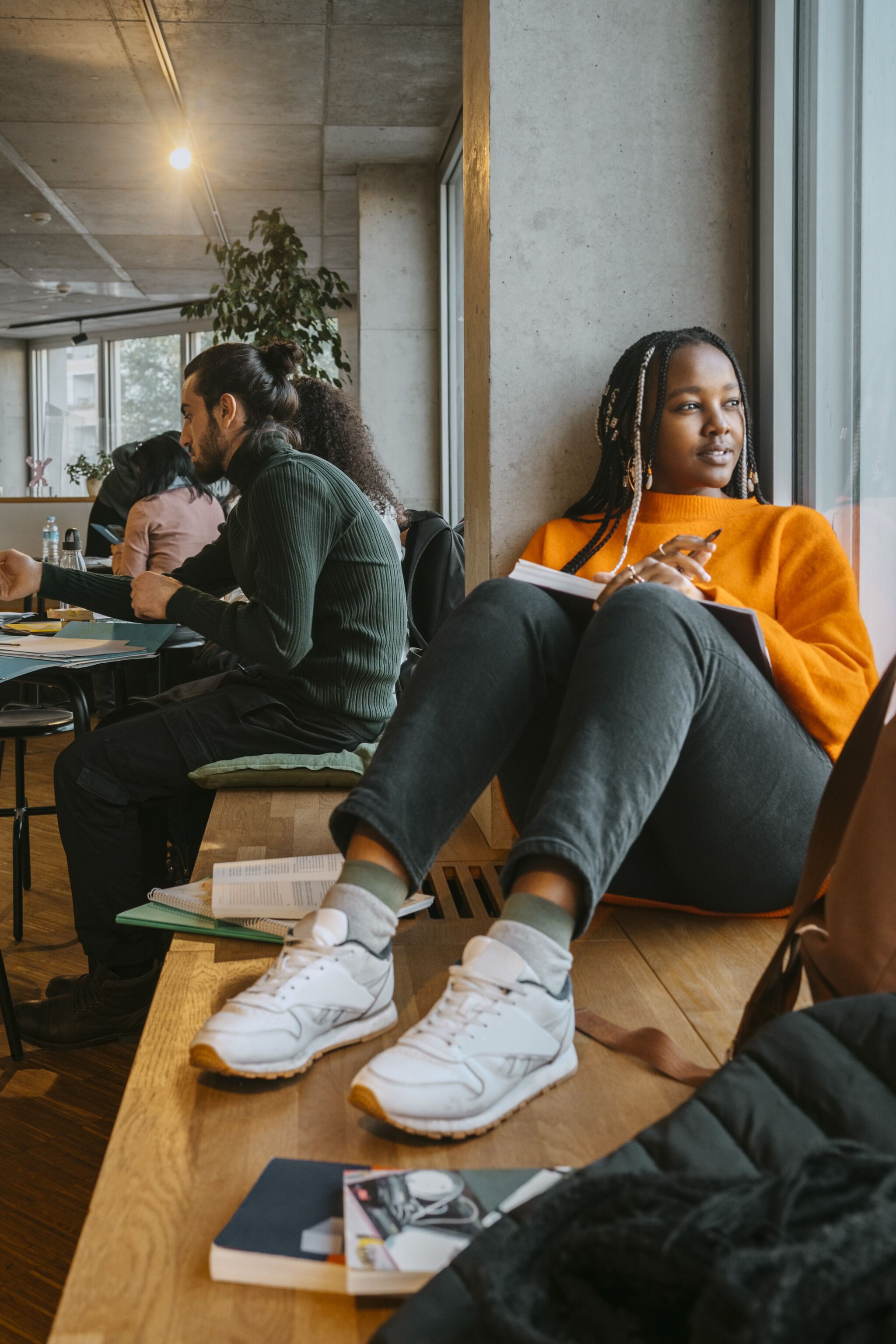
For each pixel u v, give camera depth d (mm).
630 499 1800
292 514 2047
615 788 1021
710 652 1152
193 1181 893
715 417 1708
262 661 2047
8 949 2533
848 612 1538
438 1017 979
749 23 1947
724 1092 810
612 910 1573
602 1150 941
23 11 4770
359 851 1140
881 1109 757
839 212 1886
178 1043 1139
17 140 6383
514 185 1939
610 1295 626
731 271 1975
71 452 12719
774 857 1334
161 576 2156
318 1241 778
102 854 1977
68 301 10945
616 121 1948
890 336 1754
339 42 5086
